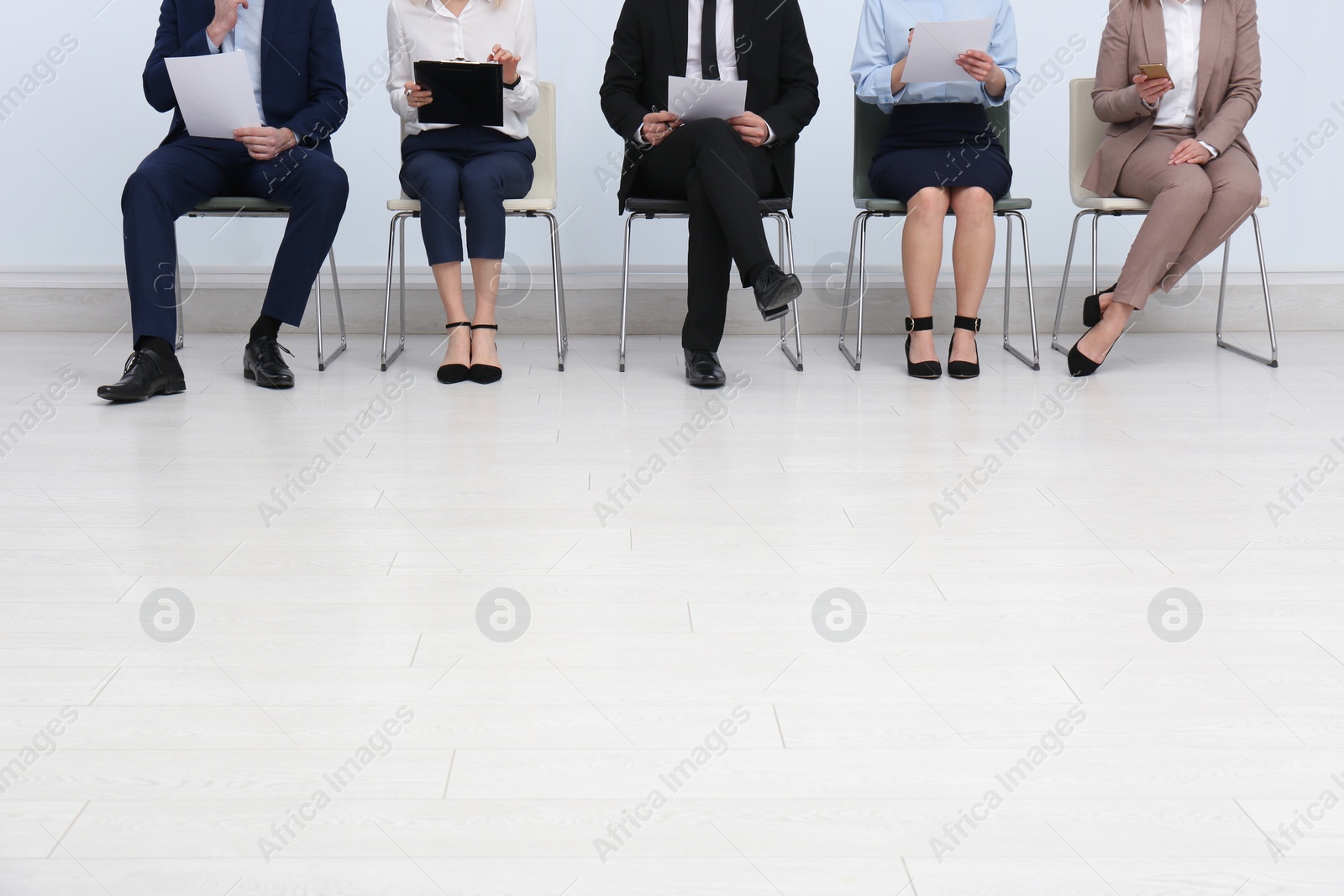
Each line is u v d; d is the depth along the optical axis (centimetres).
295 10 270
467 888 80
